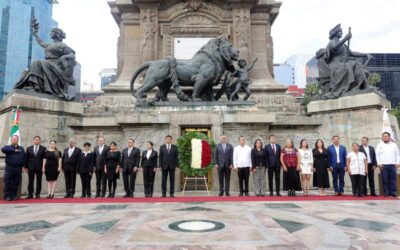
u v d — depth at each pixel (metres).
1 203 9.17
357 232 5.29
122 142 14.02
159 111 13.47
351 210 7.47
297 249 4.34
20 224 6.06
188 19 19.80
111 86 19.06
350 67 14.33
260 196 10.53
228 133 13.20
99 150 11.01
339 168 10.91
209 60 13.70
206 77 13.61
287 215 6.77
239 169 10.73
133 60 19.75
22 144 12.73
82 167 10.81
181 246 4.47
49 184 10.81
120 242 4.70
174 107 13.59
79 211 7.51
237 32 19.61
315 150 11.13
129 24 20.03
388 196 10.43
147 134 13.21
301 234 5.14
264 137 13.22
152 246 4.48
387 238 4.92
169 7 19.83
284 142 14.48
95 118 14.18
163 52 19.48
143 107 13.65
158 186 12.59
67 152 11.05
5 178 9.98
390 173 10.53
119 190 13.09
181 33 19.67
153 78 13.76
